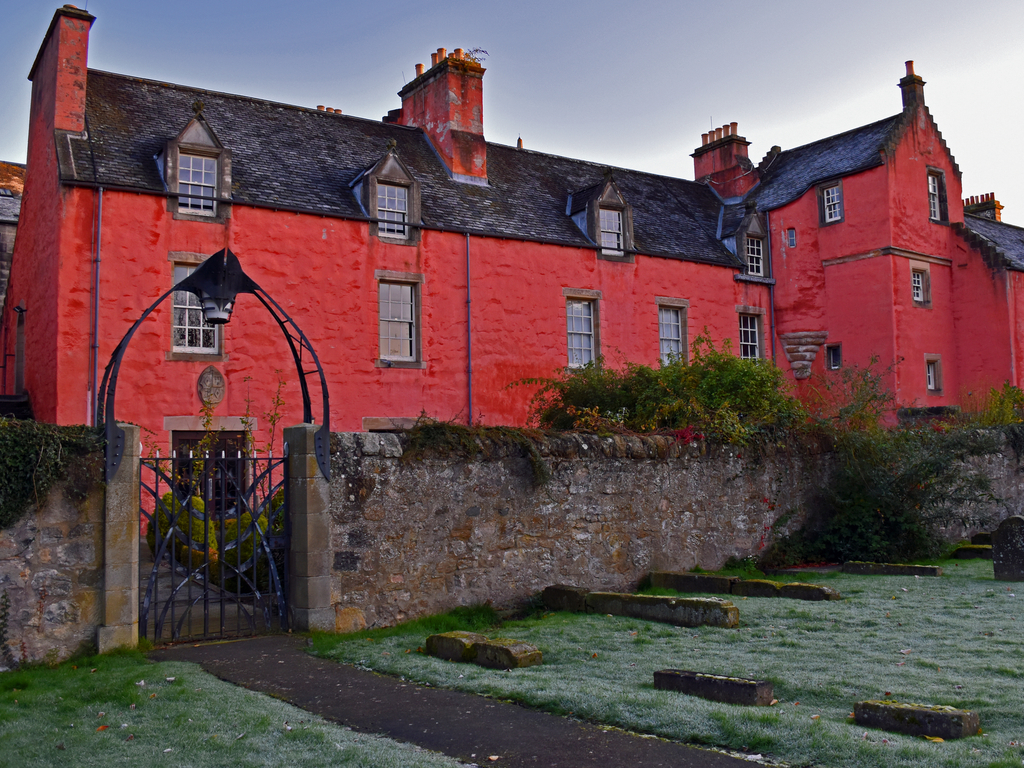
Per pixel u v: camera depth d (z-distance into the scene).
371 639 7.96
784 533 12.55
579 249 20.28
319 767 4.51
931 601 8.93
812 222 23.12
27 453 6.84
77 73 15.82
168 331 15.32
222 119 18.12
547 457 10.14
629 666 6.54
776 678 5.94
